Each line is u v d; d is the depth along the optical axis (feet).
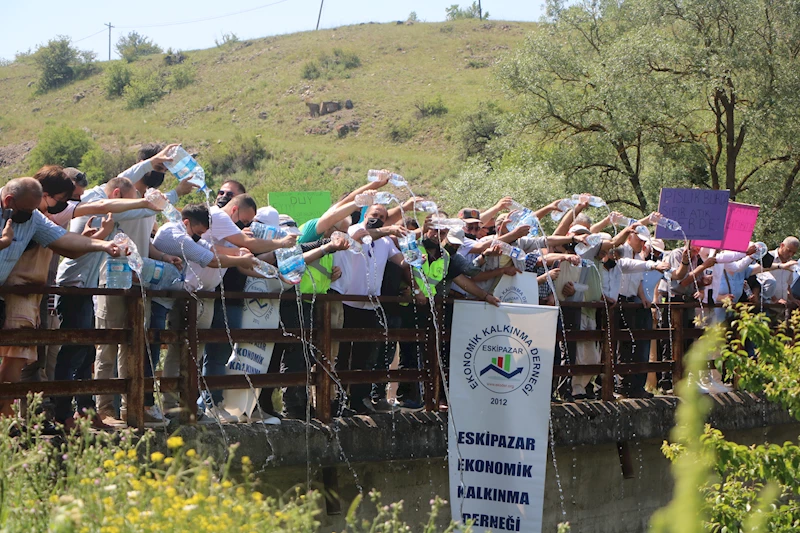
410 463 43.16
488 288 46.52
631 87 112.16
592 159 122.62
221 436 35.94
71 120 303.68
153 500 22.98
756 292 61.21
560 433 46.65
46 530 22.81
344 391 42.04
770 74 110.83
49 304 40.96
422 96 308.19
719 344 39.65
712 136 123.13
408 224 45.42
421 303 43.11
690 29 113.80
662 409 51.83
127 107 329.11
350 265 41.78
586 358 52.06
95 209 33.99
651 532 21.79
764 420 57.36
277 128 290.56
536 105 124.47
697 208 55.93
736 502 36.50
